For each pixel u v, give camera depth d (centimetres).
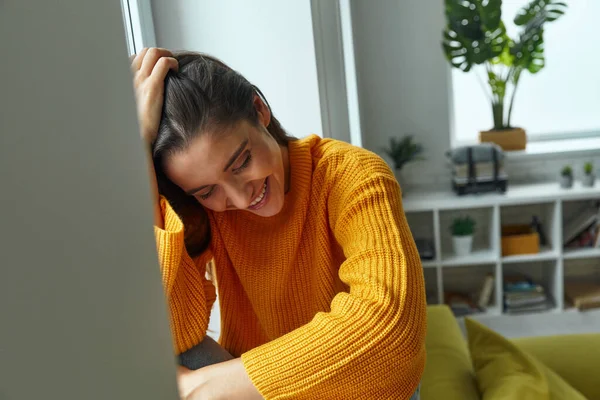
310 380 74
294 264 106
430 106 386
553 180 383
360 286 80
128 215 22
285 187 104
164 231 85
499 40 371
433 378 173
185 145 84
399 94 386
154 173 87
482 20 355
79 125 19
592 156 378
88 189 20
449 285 395
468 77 398
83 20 20
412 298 80
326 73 203
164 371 24
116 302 21
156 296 23
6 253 17
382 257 83
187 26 193
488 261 356
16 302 17
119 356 21
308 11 192
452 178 379
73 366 19
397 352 76
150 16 187
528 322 361
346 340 75
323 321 77
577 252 355
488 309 369
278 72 196
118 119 21
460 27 358
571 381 209
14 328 17
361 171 95
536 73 386
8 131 17
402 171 392
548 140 404
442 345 197
